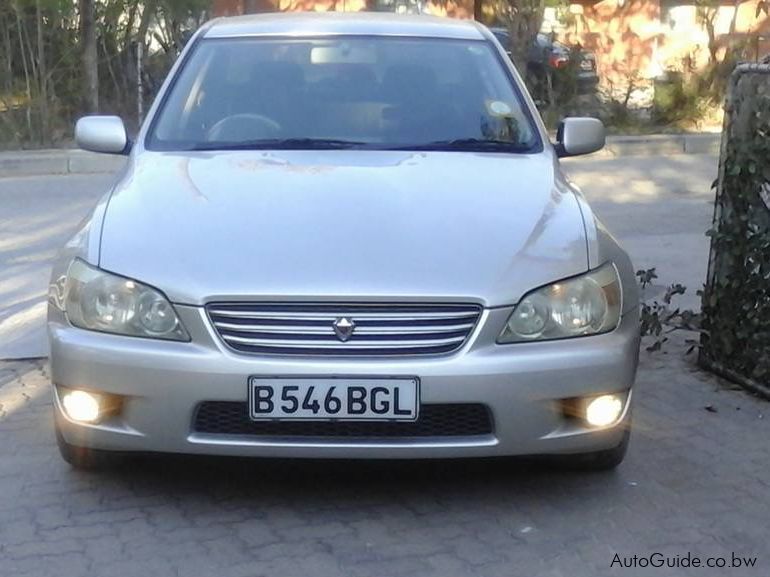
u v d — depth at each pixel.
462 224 3.99
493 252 3.84
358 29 5.46
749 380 5.40
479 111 5.05
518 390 3.69
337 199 4.12
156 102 5.09
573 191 4.48
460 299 3.69
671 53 21.34
